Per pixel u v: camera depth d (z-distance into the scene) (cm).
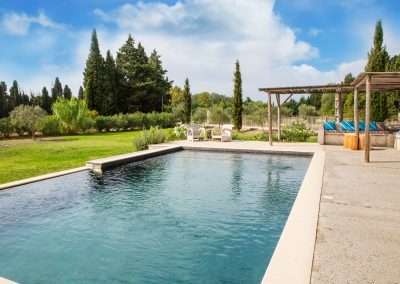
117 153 1357
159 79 5419
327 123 1590
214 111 3550
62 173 891
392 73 880
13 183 762
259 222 561
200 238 496
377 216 443
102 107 3981
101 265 418
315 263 307
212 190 779
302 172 977
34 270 406
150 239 495
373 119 2200
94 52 3941
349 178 693
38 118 2058
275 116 3153
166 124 3869
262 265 412
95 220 579
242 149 1355
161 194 746
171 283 373
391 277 280
